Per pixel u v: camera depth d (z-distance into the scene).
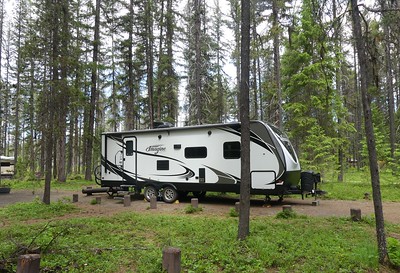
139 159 14.18
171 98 25.78
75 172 35.38
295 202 12.80
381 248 5.40
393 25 6.07
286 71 18.67
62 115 12.25
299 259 5.58
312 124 18.38
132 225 8.46
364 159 20.09
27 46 11.77
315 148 17.23
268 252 5.70
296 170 11.79
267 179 11.34
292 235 7.03
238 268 5.11
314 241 6.54
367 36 5.86
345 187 16.39
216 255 5.65
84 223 8.59
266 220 8.91
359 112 22.86
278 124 17.92
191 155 12.91
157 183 13.63
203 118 22.55
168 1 23.36
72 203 13.16
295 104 18.08
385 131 25.06
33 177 24.08
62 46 12.00
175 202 13.30
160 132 13.71
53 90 11.70
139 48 23.61
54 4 11.70
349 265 5.21
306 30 16.36
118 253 5.91
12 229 7.80
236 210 10.23
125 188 14.66
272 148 11.30
